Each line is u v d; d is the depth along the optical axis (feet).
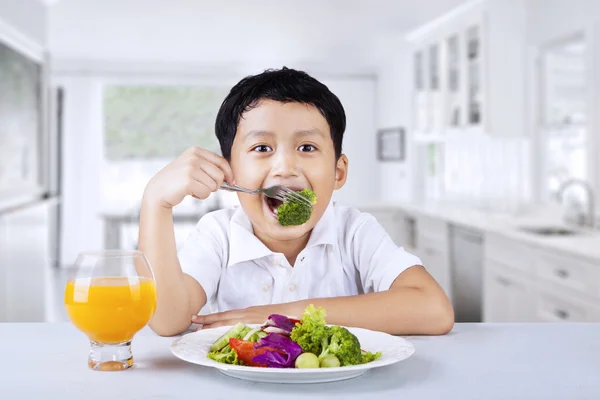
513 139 15.66
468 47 16.34
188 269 4.23
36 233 14.87
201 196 3.48
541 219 14.07
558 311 9.80
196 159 3.48
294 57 26.86
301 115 3.77
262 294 4.36
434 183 22.26
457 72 16.98
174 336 3.71
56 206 26.21
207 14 19.30
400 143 24.89
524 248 10.93
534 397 2.51
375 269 4.41
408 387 2.64
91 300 2.80
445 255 15.24
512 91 15.52
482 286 12.88
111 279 2.85
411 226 18.65
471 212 16.24
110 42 23.63
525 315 10.94
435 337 3.60
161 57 26.73
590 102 12.68
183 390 2.59
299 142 3.79
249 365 2.78
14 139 13.73
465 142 18.42
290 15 19.29
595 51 12.55
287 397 2.51
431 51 18.95
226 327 3.39
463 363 3.02
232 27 21.07
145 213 3.64
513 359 3.09
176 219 20.84
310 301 3.81
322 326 2.83
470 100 16.30
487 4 16.05
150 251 3.62
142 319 2.92
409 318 3.64
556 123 14.58
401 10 18.31
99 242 27.17
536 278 10.50
